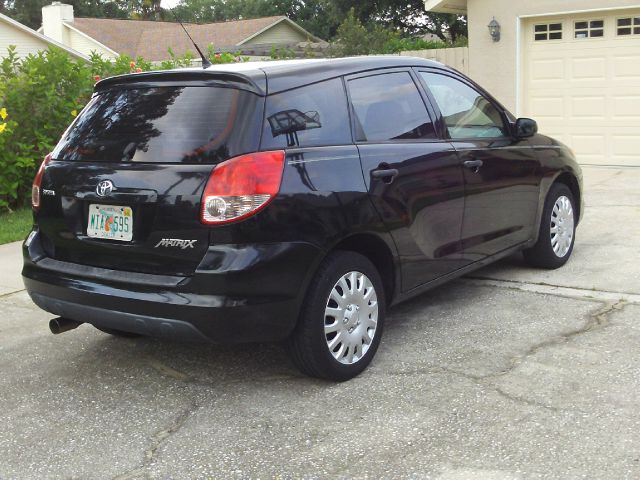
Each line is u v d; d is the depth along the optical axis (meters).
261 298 3.73
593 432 3.49
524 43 12.41
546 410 3.73
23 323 5.57
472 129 5.30
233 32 36.69
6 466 3.50
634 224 7.66
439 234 4.81
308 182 3.92
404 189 4.48
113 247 3.98
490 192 5.26
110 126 4.21
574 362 4.30
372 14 34.16
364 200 4.20
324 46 22.91
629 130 11.70
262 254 3.71
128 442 3.68
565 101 12.19
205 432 3.73
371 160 4.31
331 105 4.27
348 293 4.17
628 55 11.52
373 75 4.65
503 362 4.36
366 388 4.12
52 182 4.29
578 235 7.36
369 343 4.34
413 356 4.53
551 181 6.00
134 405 4.09
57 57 9.81
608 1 11.38
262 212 3.72
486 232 5.30
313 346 4.01
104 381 4.44
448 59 13.79
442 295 5.71
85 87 9.90
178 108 4.01
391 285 4.57
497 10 12.44
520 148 5.66
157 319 3.79
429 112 4.93
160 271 3.86
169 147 3.91
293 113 4.03
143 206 3.86
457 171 4.93
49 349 5.01
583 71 11.95
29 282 4.36
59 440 3.74
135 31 38.75
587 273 6.05
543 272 6.18
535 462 3.26
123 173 3.96
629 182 10.19
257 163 3.75
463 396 3.94
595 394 3.88
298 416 3.84
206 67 4.21
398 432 3.61
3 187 9.23
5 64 9.58
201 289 3.69
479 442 3.46
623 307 5.20
